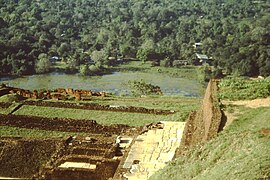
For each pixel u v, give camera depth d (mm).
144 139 36594
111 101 56625
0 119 46125
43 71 96438
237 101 34938
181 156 29625
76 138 39938
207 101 35656
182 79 94125
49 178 34031
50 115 49062
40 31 118375
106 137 39844
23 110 50719
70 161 35406
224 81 39719
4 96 55625
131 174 30641
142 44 118000
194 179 24484
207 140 29312
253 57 98250
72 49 112062
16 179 36125
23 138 40500
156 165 31734
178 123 40438
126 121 46562
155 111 49531
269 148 23906
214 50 112875
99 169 33750
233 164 23297
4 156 38125
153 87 79938
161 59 109188
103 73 97375
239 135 27453
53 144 38656
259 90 36406
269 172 21141
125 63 107250
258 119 30094
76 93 61188
